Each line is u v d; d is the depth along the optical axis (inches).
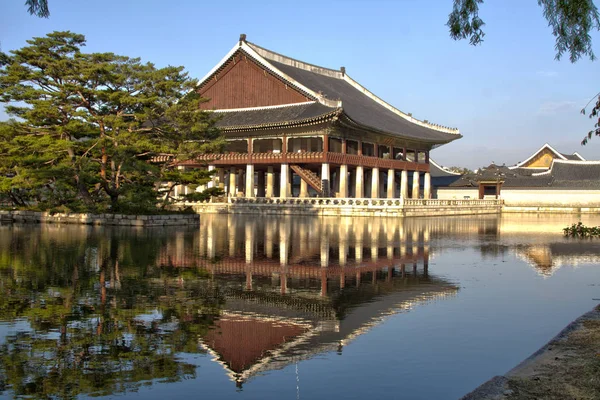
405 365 497.4
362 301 753.0
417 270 1028.5
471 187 4397.1
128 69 1952.5
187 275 933.2
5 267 990.4
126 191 1993.1
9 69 1952.5
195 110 2016.5
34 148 1934.1
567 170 4259.4
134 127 1969.7
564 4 571.5
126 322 631.2
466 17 574.9
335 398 427.8
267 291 812.6
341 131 3243.1
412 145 4003.4
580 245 1533.0
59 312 671.8
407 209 2866.6
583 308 714.8
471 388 446.0
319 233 1798.7
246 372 481.1
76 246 1311.5
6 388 444.1
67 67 1942.7
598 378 430.6
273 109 3435.0
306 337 581.6
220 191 2124.8
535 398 394.9
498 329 611.8
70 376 470.6
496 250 1385.3
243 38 3533.5
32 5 450.9
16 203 2372.0
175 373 479.8
